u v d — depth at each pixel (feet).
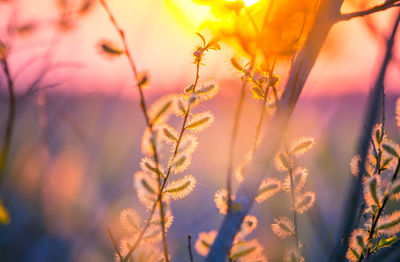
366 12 4.21
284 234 4.41
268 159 4.17
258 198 4.23
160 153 4.11
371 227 4.18
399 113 4.11
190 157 4.09
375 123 4.59
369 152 4.32
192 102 4.02
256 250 4.11
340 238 4.51
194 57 4.10
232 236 4.09
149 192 4.08
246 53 4.14
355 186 4.50
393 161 4.19
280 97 4.22
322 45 4.21
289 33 4.12
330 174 5.80
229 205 4.10
